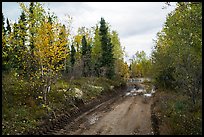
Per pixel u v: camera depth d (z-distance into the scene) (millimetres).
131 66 139375
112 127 20359
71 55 64625
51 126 19312
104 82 51125
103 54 61188
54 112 21953
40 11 22328
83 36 62812
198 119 15953
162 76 40656
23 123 17531
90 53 64125
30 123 18031
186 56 19469
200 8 16859
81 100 30625
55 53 21984
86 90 37656
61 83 32656
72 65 59688
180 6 17266
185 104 22219
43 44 21547
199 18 17203
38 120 19266
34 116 19484
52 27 22172
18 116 18516
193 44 19016
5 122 16906
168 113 21062
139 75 137875
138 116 25266
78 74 53781
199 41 18344
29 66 22391
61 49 22266
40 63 22078
